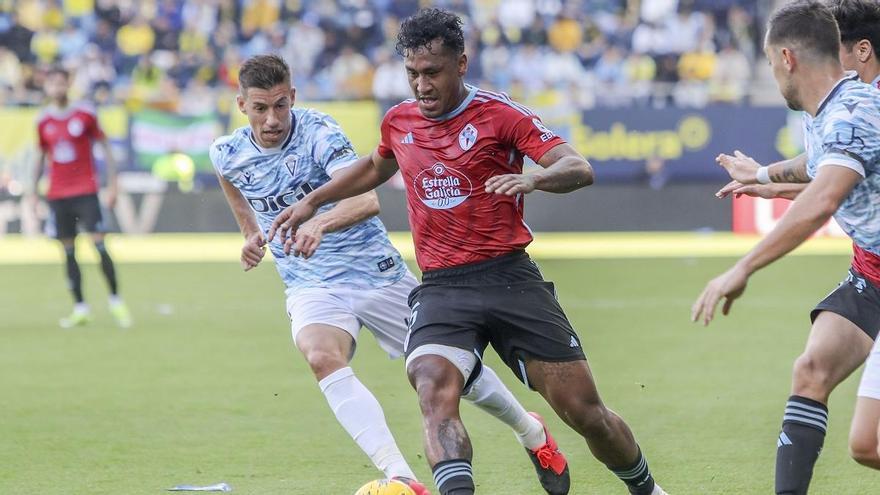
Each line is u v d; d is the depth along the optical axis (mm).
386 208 66250
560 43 81250
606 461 17141
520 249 16953
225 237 67125
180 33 80500
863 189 15164
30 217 66500
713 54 78750
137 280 50938
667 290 46000
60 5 80688
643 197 67875
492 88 75500
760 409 26031
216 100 68688
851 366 16078
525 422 18516
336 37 80500
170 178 67062
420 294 17141
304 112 19625
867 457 15031
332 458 21938
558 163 15828
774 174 17500
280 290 47812
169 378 30156
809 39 15102
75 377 30328
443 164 16625
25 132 66250
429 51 16078
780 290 46281
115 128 66938
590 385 16625
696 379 29469
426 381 16125
